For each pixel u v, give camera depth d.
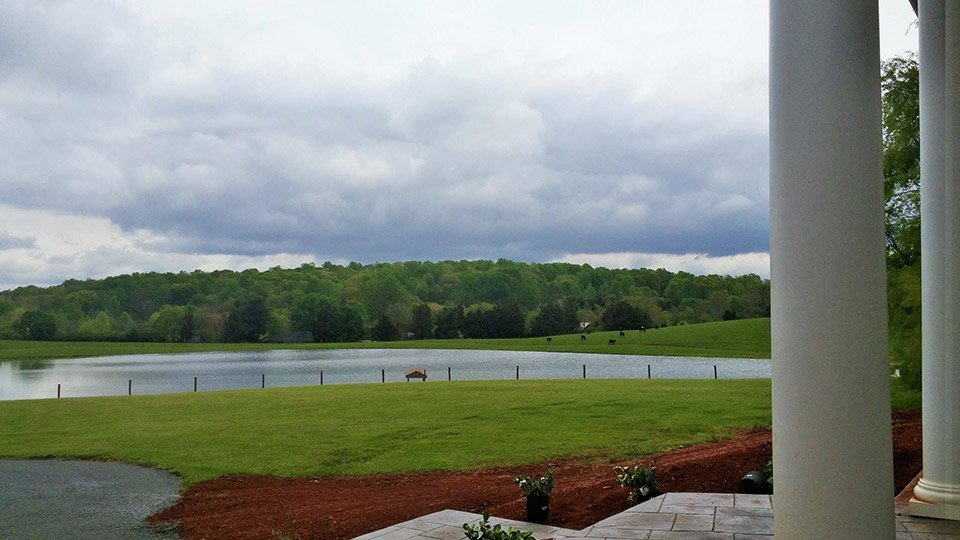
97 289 135.50
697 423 15.10
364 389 24.14
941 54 5.84
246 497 10.51
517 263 155.38
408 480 11.17
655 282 146.75
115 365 62.69
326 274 152.75
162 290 135.62
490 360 56.31
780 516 3.62
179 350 93.94
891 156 14.57
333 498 10.02
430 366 50.31
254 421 17.70
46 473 12.96
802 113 3.53
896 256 14.44
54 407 22.03
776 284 3.65
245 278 142.12
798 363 3.53
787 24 3.60
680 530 6.00
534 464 11.97
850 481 3.43
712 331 84.44
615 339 82.19
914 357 13.59
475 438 14.34
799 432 3.53
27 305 127.94
